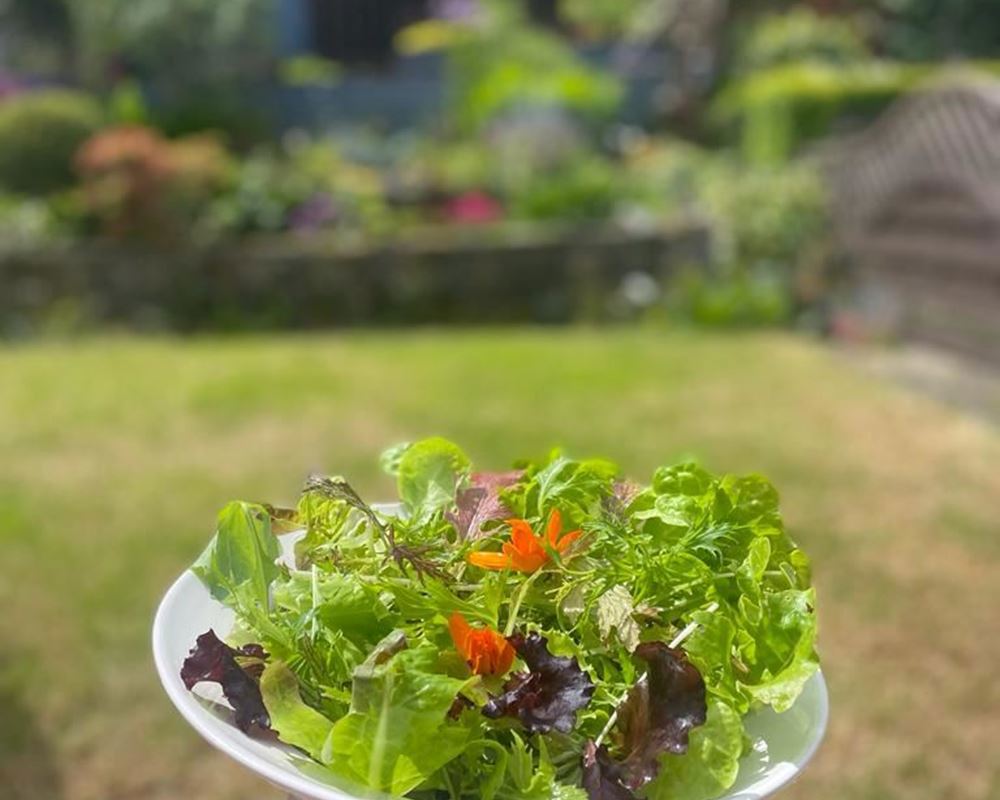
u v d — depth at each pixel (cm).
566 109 957
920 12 1269
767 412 428
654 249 686
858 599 268
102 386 468
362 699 72
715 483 98
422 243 678
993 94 504
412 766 71
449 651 79
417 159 859
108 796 200
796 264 671
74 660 240
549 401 439
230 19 1032
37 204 692
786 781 76
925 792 202
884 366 523
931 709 226
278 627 83
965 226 528
